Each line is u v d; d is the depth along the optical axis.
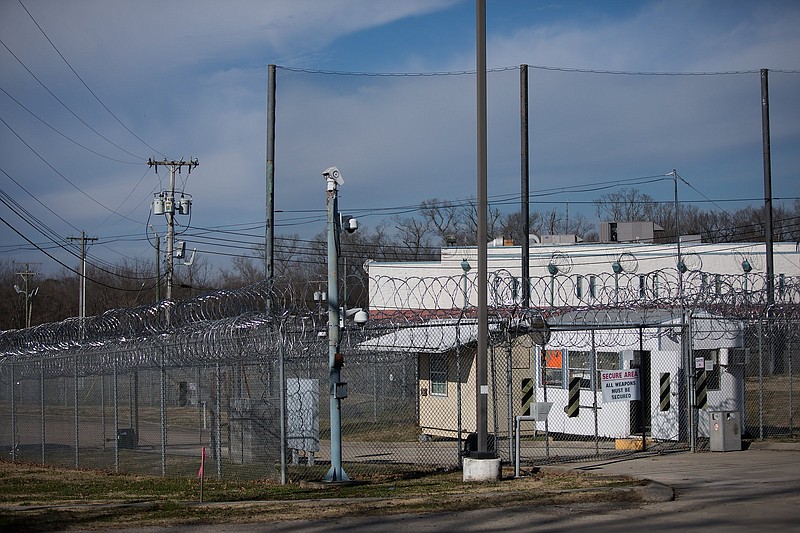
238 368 22.91
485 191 17.02
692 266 53.69
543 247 55.12
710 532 11.25
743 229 93.00
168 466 21.77
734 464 18.78
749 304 24.53
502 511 13.48
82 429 33.34
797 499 13.77
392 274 55.78
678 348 23.94
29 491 17.59
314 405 20.19
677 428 23.34
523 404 18.03
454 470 19.61
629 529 11.69
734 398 24.06
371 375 35.59
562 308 23.44
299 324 22.31
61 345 25.25
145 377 38.72
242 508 14.07
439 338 26.48
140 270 77.44
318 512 13.60
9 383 28.83
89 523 12.72
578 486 15.86
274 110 28.48
